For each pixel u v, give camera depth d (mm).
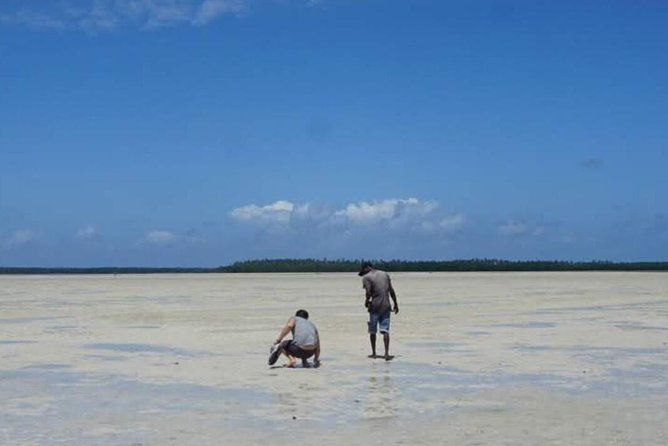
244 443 11742
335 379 17750
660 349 23047
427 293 57250
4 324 31797
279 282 87938
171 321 33156
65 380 17672
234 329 29547
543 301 46750
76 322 32750
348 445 11602
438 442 11758
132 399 15344
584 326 30312
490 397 15430
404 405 14648
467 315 35938
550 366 19625
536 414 13781
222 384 17109
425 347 23766
